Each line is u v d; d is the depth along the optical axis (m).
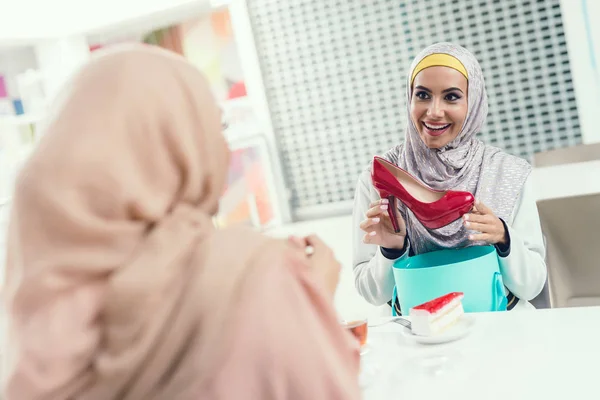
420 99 1.50
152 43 6.13
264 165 5.86
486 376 0.89
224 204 6.01
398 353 1.07
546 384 0.82
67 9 5.14
